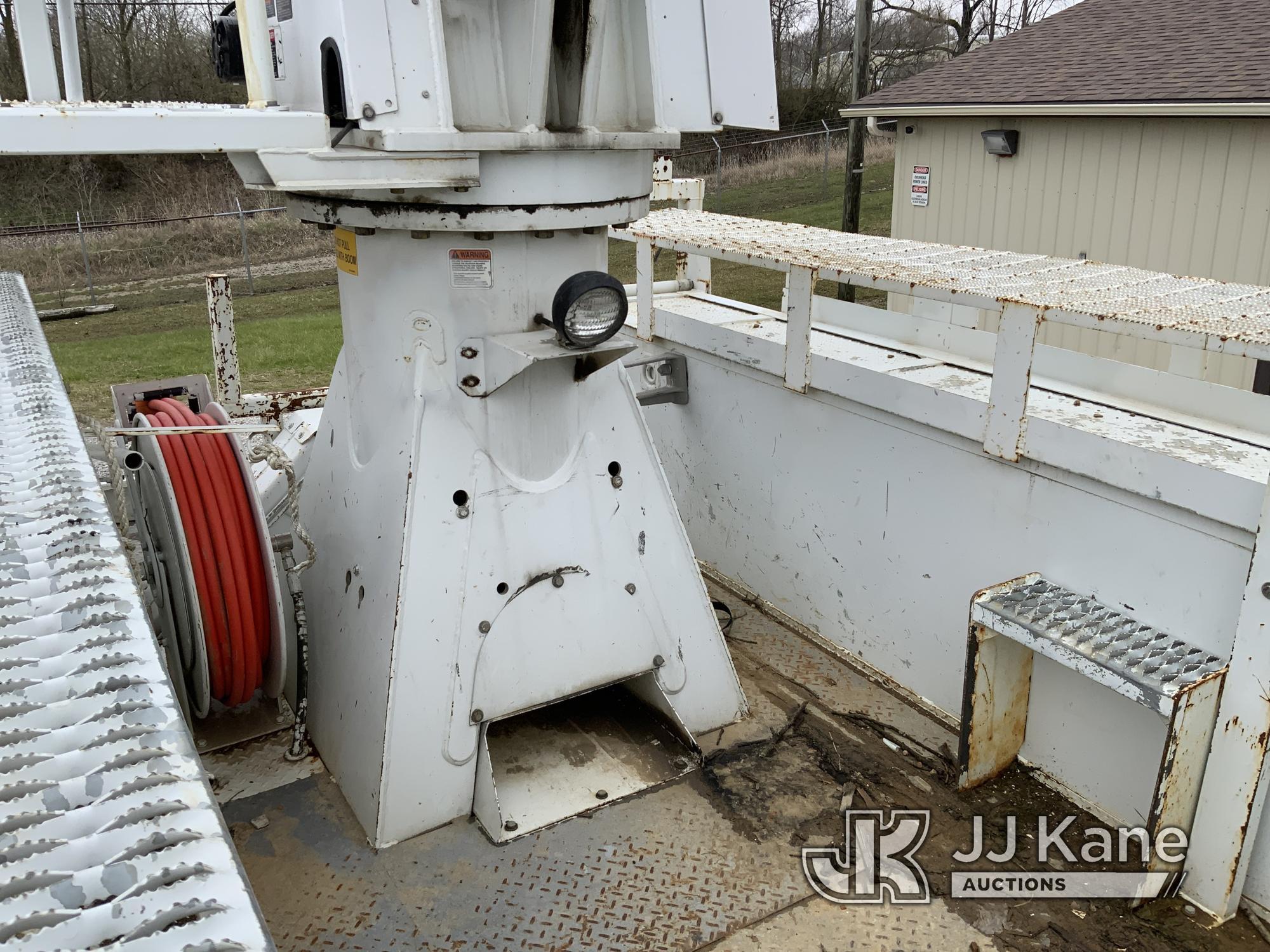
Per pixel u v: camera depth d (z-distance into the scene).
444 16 2.13
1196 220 6.01
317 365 8.17
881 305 10.43
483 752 2.44
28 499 1.46
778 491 3.40
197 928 0.80
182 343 9.19
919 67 27.50
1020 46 8.06
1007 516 2.60
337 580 2.67
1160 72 6.34
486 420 2.48
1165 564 2.24
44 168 19.17
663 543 2.77
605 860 2.37
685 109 2.36
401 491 2.41
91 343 9.43
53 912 0.80
